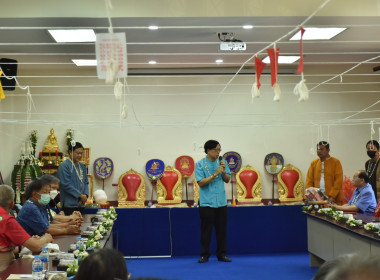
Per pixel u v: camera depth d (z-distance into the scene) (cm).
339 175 814
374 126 1159
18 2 621
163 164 1116
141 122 1128
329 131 1156
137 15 630
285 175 1128
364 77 1143
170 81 1127
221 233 753
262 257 785
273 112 1144
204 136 1136
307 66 1136
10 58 948
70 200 747
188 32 743
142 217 816
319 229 671
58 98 1108
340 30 744
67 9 624
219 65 1096
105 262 200
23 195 1016
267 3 637
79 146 758
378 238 494
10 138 1070
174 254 816
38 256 405
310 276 656
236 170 1133
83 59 970
